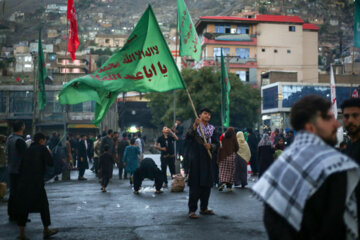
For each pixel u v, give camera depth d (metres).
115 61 6.87
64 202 8.82
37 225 6.36
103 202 8.73
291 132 16.30
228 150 10.27
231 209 7.35
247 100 44.19
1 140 10.26
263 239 5.02
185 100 42.94
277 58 66.69
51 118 43.00
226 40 64.88
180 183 10.45
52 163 5.62
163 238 5.16
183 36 10.06
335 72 67.69
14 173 6.75
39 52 18.55
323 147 1.92
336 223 1.76
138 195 9.86
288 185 1.87
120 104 61.53
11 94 42.69
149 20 6.74
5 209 8.18
